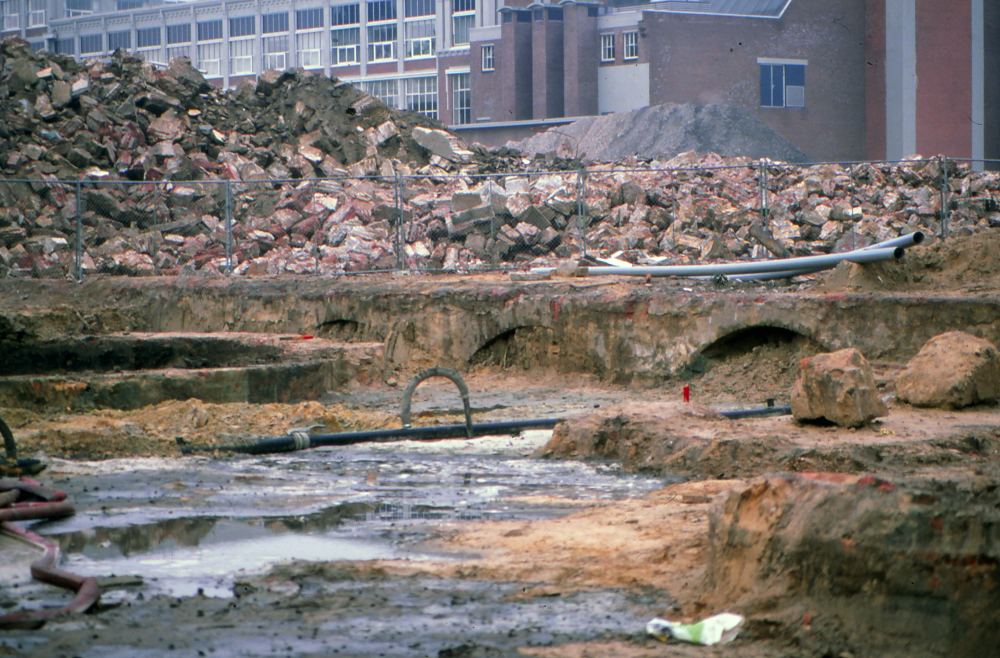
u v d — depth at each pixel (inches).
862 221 1449.3
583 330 843.4
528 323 871.1
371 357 836.0
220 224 1424.7
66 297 1118.4
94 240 1380.4
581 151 2945.4
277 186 1536.7
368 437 587.5
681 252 1334.9
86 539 370.3
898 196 1557.6
